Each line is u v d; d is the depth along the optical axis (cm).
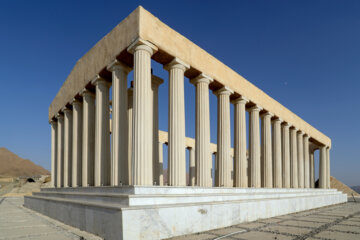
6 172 12119
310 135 3441
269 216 1708
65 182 2205
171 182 1412
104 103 1698
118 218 916
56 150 2784
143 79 1308
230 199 1485
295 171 2928
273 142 2636
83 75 1941
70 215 1406
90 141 1873
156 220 988
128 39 1391
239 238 1016
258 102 2312
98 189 1437
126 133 1468
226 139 1862
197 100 1706
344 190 5381
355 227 1330
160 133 3250
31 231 1213
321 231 1199
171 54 1474
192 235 1076
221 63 1888
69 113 2345
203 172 1598
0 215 1961
